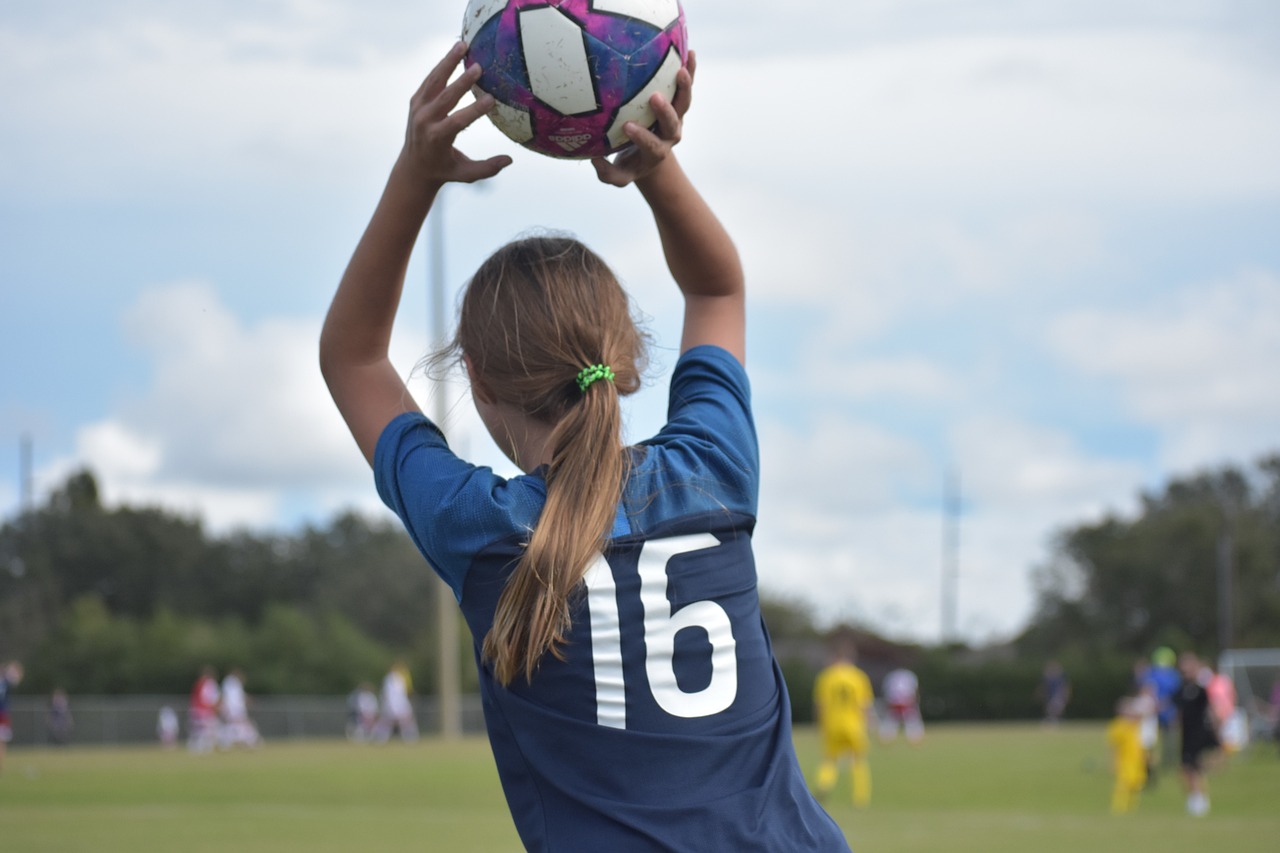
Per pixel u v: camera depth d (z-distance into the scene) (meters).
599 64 2.43
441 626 46.34
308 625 69.00
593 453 2.33
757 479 2.53
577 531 2.27
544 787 2.30
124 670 65.12
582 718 2.28
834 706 22.97
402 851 14.40
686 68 2.53
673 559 2.36
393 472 2.45
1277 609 92.69
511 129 2.55
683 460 2.45
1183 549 94.75
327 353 2.59
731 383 2.60
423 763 33.66
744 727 2.36
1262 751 40.88
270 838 15.84
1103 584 96.81
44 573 91.69
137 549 95.81
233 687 49.75
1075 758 35.59
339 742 52.84
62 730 50.44
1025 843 15.63
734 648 2.39
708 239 2.63
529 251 2.50
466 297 2.50
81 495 106.25
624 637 2.30
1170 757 32.75
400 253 2.49
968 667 73.12
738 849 2.25
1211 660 94.12
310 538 103.31
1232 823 18.39
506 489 2.37
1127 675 72.19
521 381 2.41
